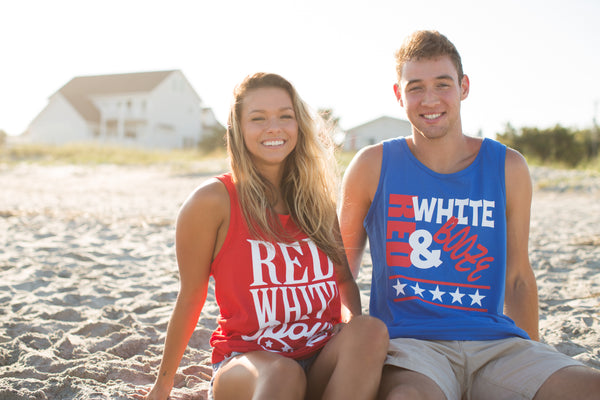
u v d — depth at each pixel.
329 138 2.49
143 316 3.50
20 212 8.32
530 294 2.30
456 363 2.06
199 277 2.07
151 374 2.63
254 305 1.97
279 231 2.10
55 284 4.19
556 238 6.40
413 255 2.24
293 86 2.22
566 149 22.28
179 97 43.75
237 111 2.15
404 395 1.67
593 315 3.48
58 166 20.55
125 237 6.45
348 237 2.47
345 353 1.76
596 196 11.88
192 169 19.12
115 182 15.86
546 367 1.86
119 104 41.97
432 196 2.27
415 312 2.19
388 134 41.56
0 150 24.67
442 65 2.22
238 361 1.83
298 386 1.66
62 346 2.93
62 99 41.94
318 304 2.05
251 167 2.11
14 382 2.42
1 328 3.15
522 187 2.28
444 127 2.23
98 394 2.33
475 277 2.20
